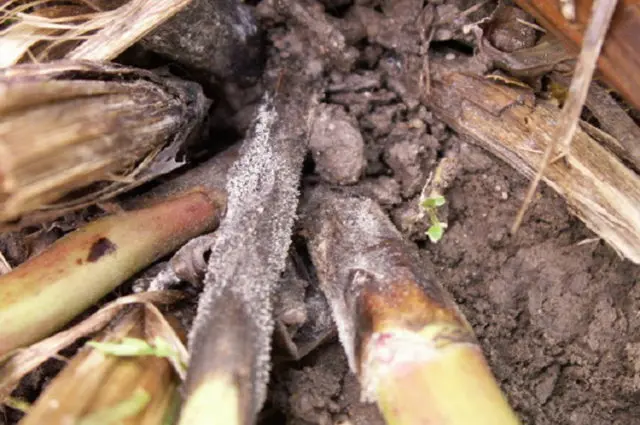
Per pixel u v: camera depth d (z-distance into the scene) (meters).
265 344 0.12
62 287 0.13
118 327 0.13
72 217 0.15
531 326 0.15
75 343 0.14
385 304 0.12
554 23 0.12
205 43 0.15
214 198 0.15
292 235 0.14
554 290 0.15
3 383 0.13
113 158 0.12
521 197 0.16
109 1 0.15
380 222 0.14
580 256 0.15
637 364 0.15
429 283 0.13
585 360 0.15
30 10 0.15
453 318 0.12
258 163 0.14
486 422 0.11
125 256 0.14
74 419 0.11
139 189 0.15
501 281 0.16
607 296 0.15
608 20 0.12
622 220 0.14
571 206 0.15
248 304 0.12
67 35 0.14
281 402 0.14
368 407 0.14
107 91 0.12
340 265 0.13
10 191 0.11
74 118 0.12
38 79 0.11
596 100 0.15
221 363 0.11
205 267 0.13
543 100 0.15
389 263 0.13
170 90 0.13
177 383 0.12
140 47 0.15
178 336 0.13
